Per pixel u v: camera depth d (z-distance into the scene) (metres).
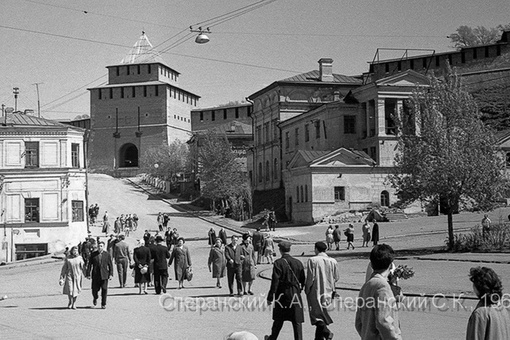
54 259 64.62
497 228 48.19
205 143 117.38
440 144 48.22
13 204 72.44
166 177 149.12
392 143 91.06
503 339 9.18
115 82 198.62
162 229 89.19
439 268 35.78
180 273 33.31
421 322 19.66
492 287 9.36
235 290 32.03
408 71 92.25
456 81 50.81
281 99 120.88
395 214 83.44
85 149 77.38
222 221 100.12
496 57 118.88
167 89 192.50
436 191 47.94
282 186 118.50
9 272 53.59
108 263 26.09
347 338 17.50
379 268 10.39
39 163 73.38
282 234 78.00
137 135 193.00
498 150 49.62
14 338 18.84
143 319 22.34
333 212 87.06
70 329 20.41
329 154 87.50
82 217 74.88
